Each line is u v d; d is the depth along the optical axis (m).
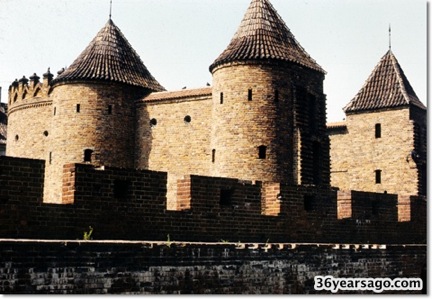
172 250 19.88
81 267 17.53
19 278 16.25
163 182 24.77
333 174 57.72
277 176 41.78
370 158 55.75
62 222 21.38
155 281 19.30
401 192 53.78
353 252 27.52
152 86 51.53
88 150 48.31
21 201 20.23
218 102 43.53
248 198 28.34
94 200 22.42
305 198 31.36
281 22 45.84
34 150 55.94
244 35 44.31
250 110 42.19
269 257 23.25
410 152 53.59
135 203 23.77
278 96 42.44
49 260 16.86
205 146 46.53
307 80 44.44
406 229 38.06
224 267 21.50
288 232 29.88
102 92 48.84
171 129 48.38
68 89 49.03
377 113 55.66
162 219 24.64
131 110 50.00
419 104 55.59
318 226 31.58
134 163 49.84
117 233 23.08
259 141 41.91
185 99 47.78
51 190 49.31
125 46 52.75
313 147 44.72
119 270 18.41
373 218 35.41
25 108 57.03
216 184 26.89
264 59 42.28
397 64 57.34
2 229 19.73
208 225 26.41
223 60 43.09
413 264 31.36
